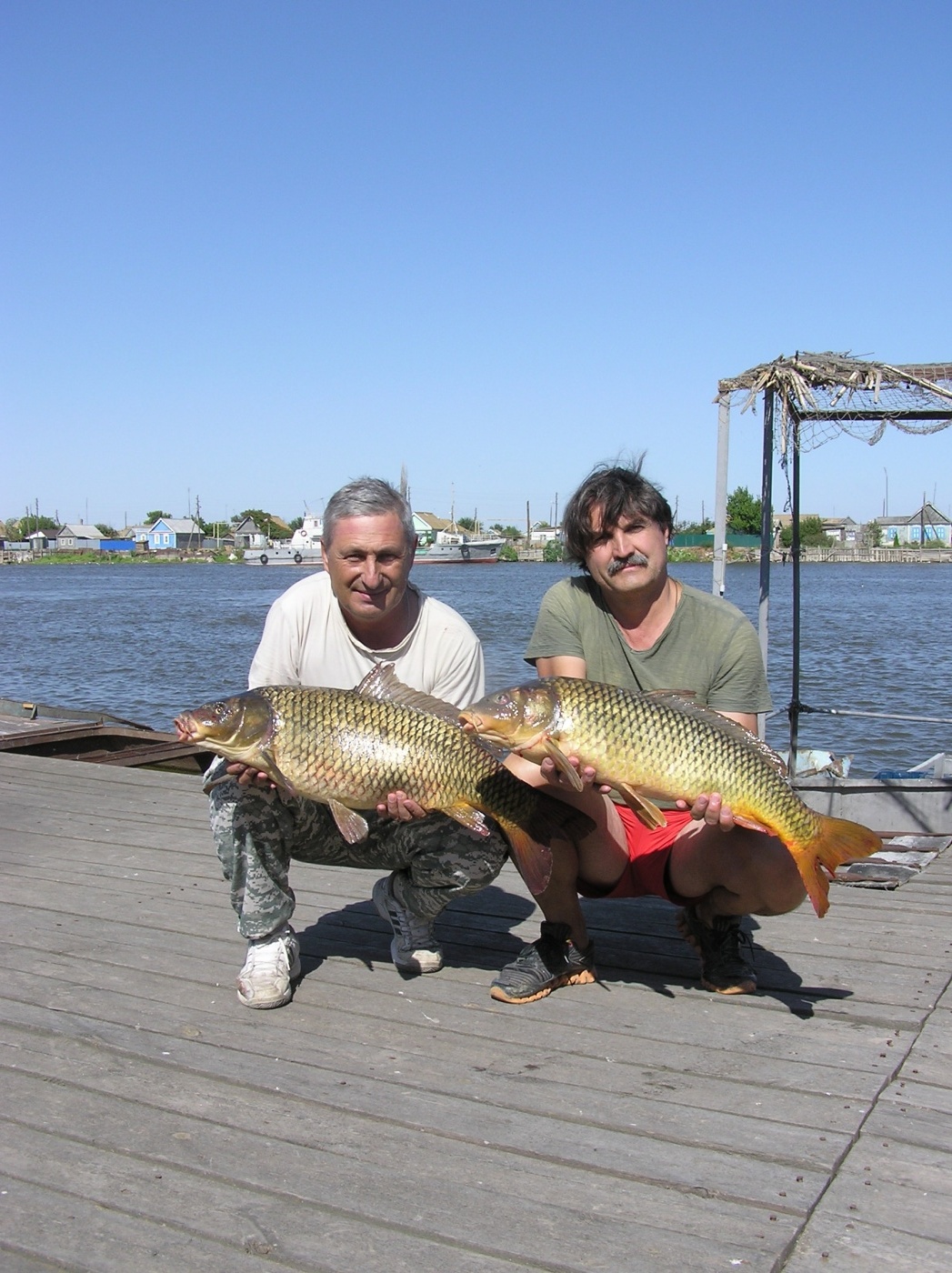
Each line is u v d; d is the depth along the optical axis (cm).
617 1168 182
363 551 237
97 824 403
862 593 3306
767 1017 236
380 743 222
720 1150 187
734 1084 208
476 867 246
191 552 9112
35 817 412
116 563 8494
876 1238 165
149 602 3145
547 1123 195
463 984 254
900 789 455
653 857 247
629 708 213
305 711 222
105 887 327
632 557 238
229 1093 206
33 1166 183
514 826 227
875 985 252
